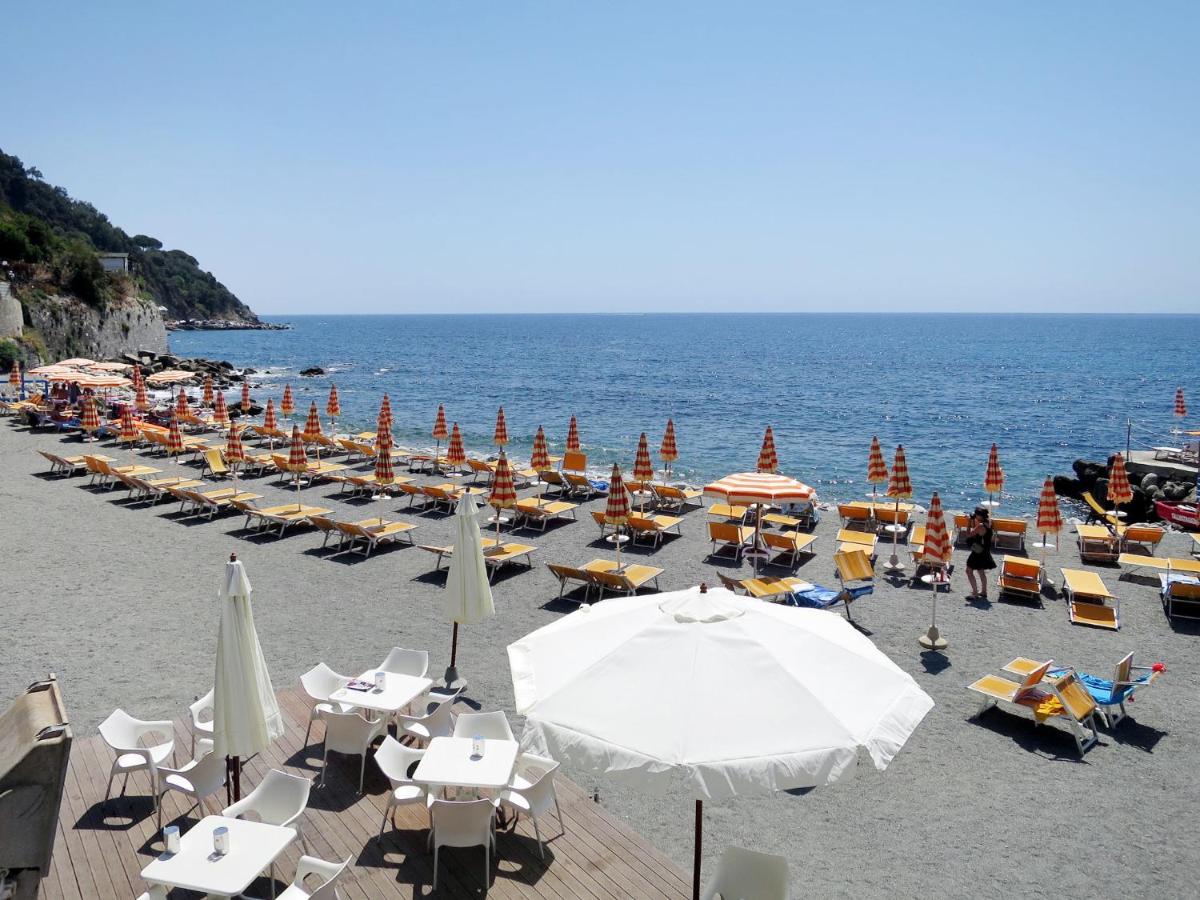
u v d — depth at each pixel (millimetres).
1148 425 42531
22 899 3691
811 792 8438
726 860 5828
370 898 6289
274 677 10727
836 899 6758
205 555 16391
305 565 15852
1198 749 9352
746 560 16531
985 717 10078
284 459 23500
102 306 67812
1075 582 13891
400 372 77562
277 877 6508
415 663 9328
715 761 4801
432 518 19766
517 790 7023
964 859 7324
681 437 37969
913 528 17938
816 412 47500
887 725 5234
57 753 3734
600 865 6770
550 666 5789
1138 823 7906
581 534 18516
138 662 11219
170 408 32906
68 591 14086
